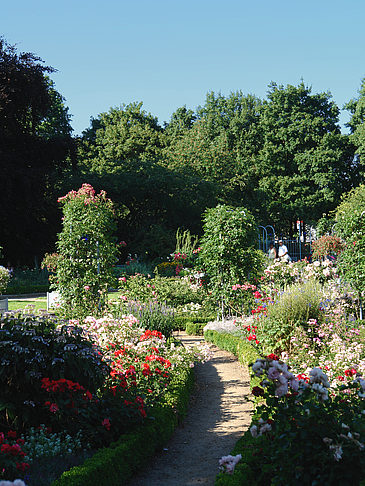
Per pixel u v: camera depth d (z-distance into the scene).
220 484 3.38
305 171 35.09
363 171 33.75
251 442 4.04
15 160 22.28
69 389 4.42
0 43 22.94
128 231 31.03
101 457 3.81
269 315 8.46
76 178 29.14
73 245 10.69
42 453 3.94
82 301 10.58
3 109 21.94
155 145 37.84
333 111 35.97
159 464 4.59
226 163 35.16
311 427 3.09
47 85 24.12
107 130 36.56
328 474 2.96
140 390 5.35
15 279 20.58
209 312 13.01
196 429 5.64
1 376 4.32
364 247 10.36
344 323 8.18
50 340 4.78
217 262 11.08
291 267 14.25
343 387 3.47
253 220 11.39
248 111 39.94
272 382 3.52
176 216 31.80
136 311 10.15
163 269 22.39
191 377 7.32
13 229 23.33
